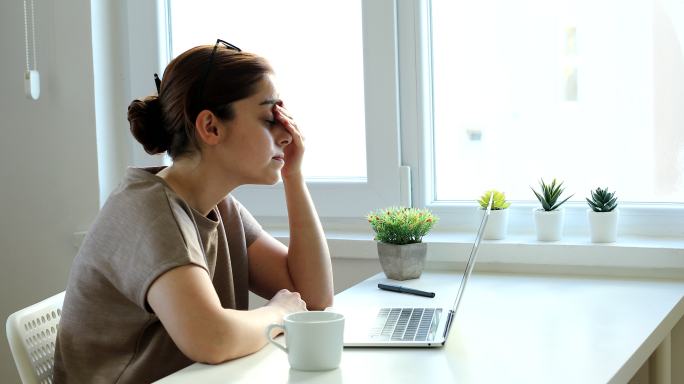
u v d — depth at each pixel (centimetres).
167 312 124
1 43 238
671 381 186
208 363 122
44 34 232
